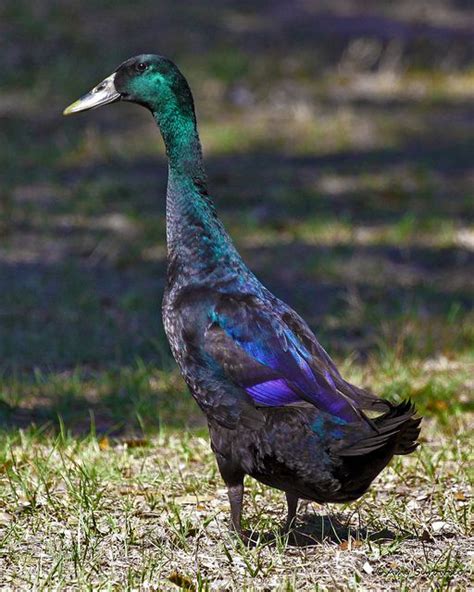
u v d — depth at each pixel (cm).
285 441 1196
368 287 2530
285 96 4291
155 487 1479
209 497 1450
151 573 1203
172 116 1348
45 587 1184
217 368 1236
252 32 4947
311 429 1184
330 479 1190
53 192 3272
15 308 2402
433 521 1369
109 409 1856
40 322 2331
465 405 1811
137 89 1368
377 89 4450
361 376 1962
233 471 1262
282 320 1245
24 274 2628
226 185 3353
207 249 1296
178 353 1276
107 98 1394
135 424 1786
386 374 1966
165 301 1303
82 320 2341
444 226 2941
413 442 1235
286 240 2877
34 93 4159
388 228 2962
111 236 2900
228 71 4450
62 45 4588
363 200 3203
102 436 1714
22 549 1288
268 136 3869
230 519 1356
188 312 1265
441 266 2695
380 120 4078
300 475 1203
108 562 1254
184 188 1325
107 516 1352
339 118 4069
